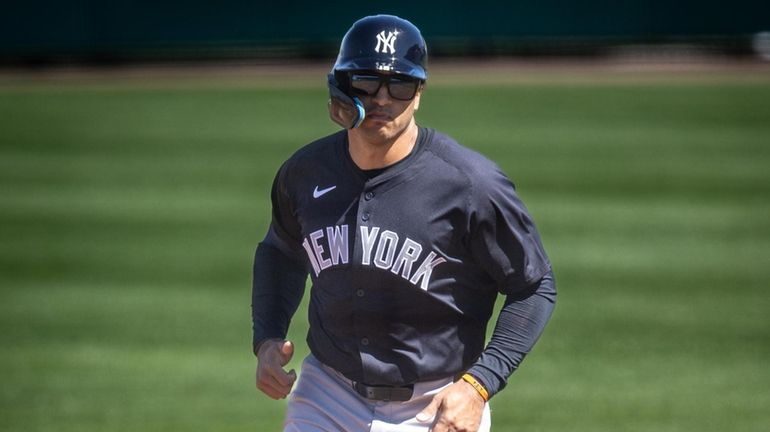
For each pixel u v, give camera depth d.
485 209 12.30
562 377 25.64
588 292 32.44
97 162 54.41
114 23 97.62
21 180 50.31
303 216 12.94
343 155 12.73
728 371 25.95
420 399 12.86
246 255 37.41
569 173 50.25
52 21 96.94
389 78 12.04
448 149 12.45
